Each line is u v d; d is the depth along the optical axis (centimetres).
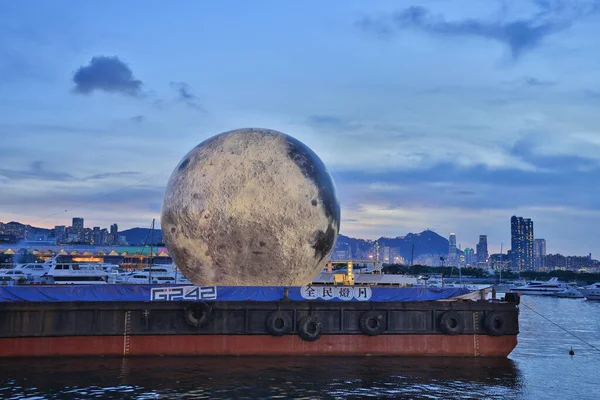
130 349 2600
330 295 2786
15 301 2553
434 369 2503
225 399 1934
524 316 6781
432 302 2819
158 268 7056
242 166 2662
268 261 2683
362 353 2739
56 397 1925
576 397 2100
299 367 2450
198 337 2645
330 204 2794
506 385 2261
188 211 2667
